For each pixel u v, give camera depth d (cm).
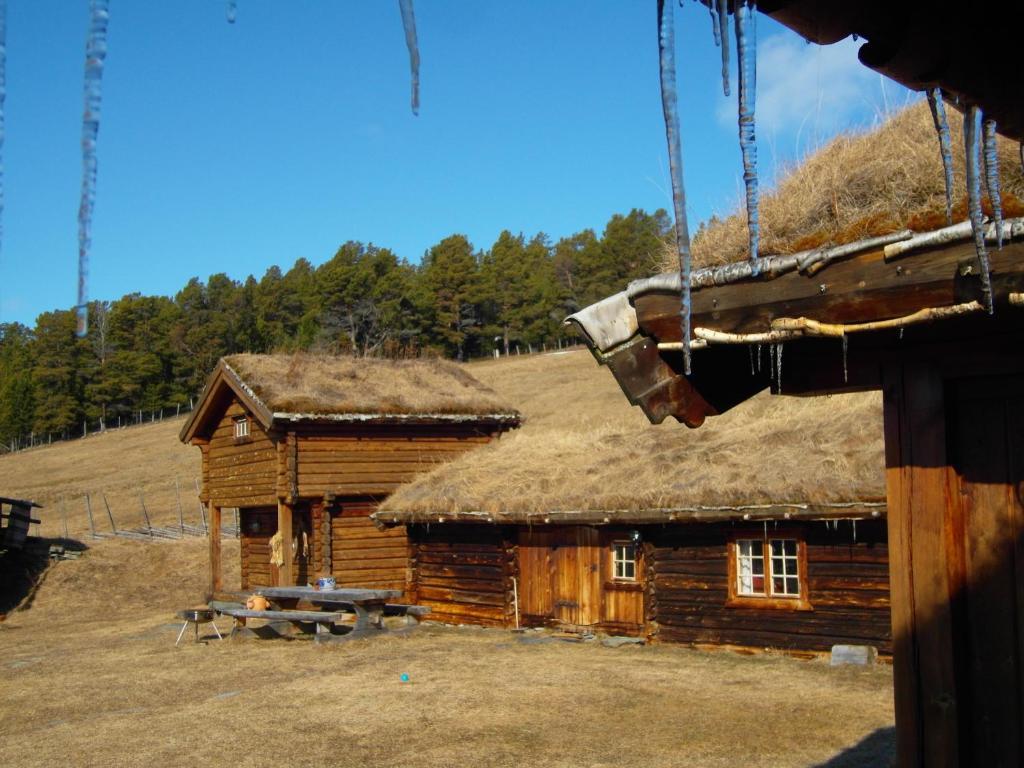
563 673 1389
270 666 1602
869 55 218
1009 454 340
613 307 377
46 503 5216
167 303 10450
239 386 2411
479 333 9938
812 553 1429
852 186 379
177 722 1203
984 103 239
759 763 900
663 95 201
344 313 9162
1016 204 302
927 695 349
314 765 968
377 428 2406
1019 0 204
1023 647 333
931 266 305
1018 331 334
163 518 4447
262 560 2752
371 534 2444
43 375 8662
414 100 180
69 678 1612
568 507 1697
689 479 1584
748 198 220
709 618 1543
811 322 328
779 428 1694
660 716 1102
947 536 349
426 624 2033
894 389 365
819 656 1406
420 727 1102
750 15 205
